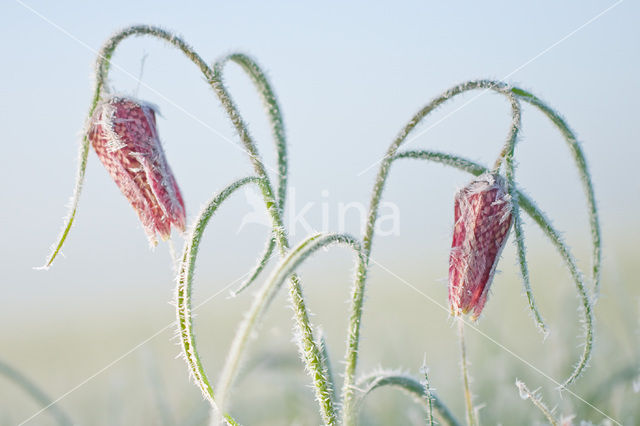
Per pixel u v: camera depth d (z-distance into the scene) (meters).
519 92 0.34
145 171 0.35
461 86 0.35
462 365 0.37
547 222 0.35
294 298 0.34
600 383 0.44
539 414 0.45
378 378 0.35
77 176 0.35
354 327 0.35
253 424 0.45
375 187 0.36
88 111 0.35
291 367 0.45
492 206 0.34
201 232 0.32
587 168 0.35
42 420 0.51
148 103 0.35
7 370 0.43
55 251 0.34
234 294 0.34
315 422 0.45
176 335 0.32
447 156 0.35
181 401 0.51
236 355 0.30
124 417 0.48
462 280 0.34
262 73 0.36
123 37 0.35
